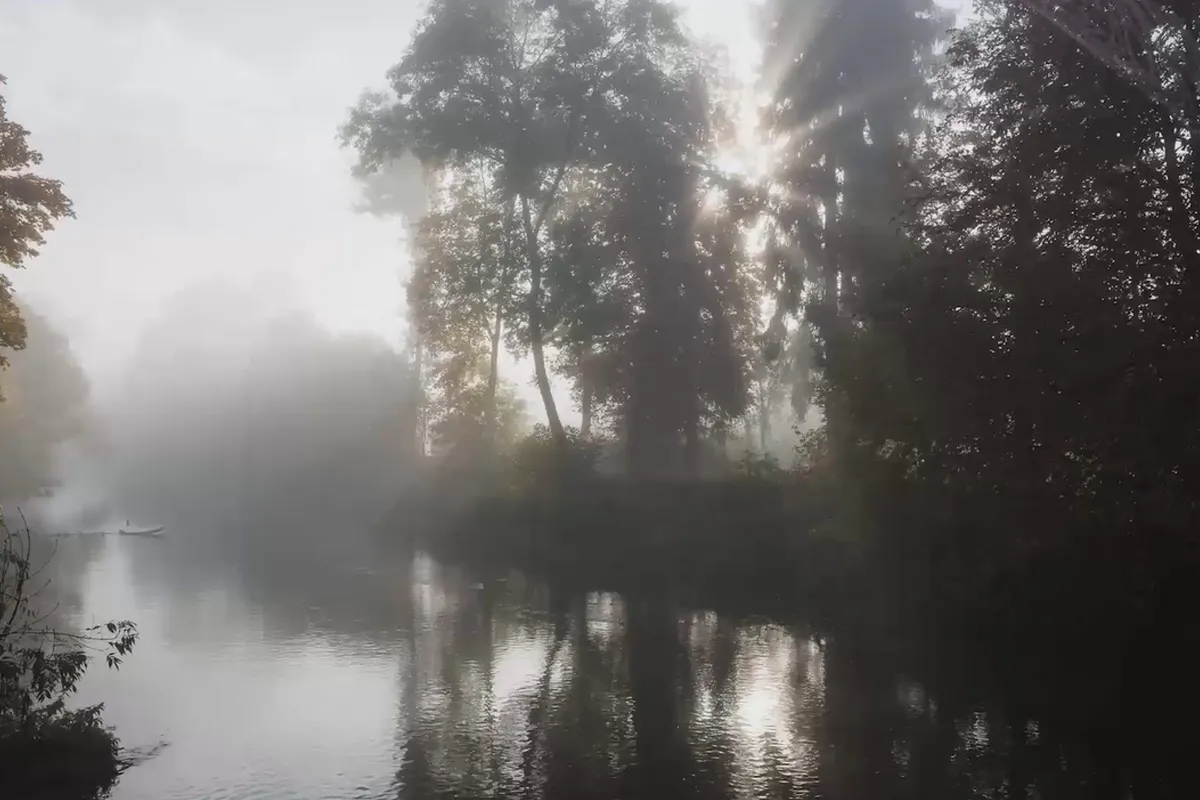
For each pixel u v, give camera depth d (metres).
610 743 11.41
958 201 19.25
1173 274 15.53
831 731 11.87
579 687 14.26
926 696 13.53
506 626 19.41
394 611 21.23
